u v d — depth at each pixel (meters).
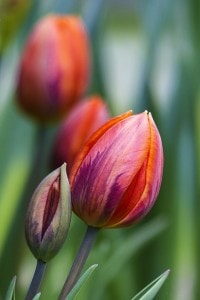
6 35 0.90
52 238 0.52
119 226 0.54
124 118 0.54
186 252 1.10
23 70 0.83
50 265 0.88
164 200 1.08
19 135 1.05
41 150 0.86
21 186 1.00
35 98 0.83
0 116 1.05
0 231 0.94
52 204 0.52
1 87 1.07
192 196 1.09
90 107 0.79
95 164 0.53
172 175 1.09
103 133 0.54
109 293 1.01
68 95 0.83
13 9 0.89
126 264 1.02
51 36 0.82
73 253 0.92
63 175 0.52
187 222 1.09
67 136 0.79
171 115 1.10
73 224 0.92
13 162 1.03
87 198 0.53
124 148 0.53
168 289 1.05
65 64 0.83
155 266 1.05
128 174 0.53
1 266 0.92
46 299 0.87
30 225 0.52
